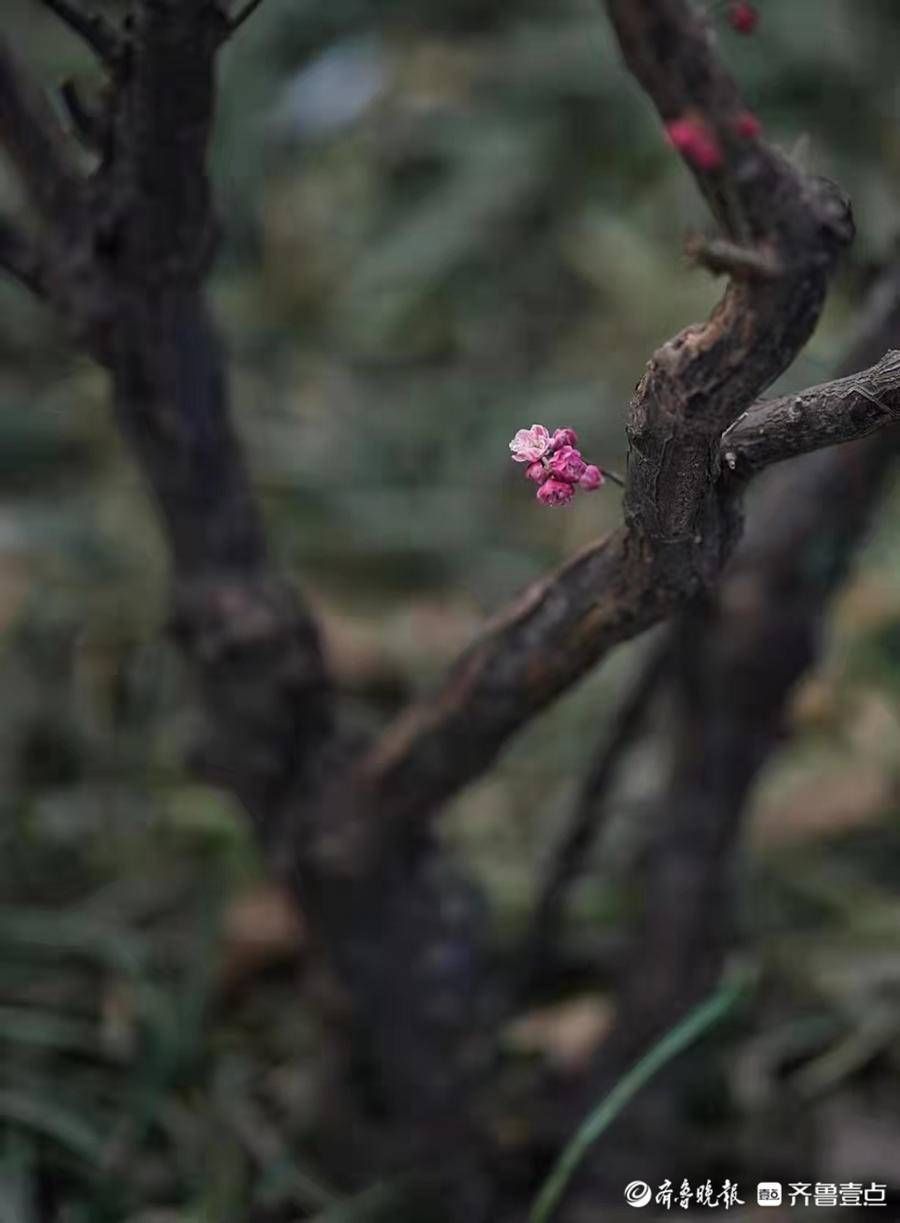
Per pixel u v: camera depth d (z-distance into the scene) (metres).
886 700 2.78
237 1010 2.29
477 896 1.94
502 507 3.43
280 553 3.20
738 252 1.32
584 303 3.86
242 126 4.03
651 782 2.58
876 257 1.71
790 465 1.82
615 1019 1.98
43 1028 2.17
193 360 1.68
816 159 3.41
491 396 3.65
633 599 1.51
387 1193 1.97
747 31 1.49
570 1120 2.00
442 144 4.12
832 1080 2.14
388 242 3.99
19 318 3.81
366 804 1.81
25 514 3.28
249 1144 2.06
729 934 2.10
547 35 4.26
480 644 1.64
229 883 2.39
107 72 1.51
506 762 2.82
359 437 3.54
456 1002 1.91
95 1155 2.02
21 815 2.55
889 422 1.31
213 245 1.63
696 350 1.34
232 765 1.85
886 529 3.06
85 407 3.54
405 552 3.25
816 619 1.85
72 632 3.01
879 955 2.37
